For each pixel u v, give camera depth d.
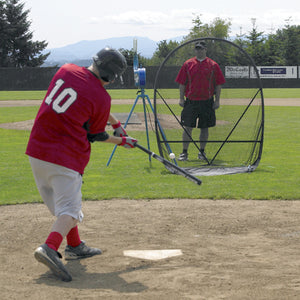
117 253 4.65
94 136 4.24
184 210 6.30
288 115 20.62
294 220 5.80
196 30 37.31
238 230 5.41
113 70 4.09
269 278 3.87
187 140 9.48
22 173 8.97
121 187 7.68
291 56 63.59
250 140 9.56
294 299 3.43
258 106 9.69
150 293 3.58
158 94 9.70
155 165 9.70
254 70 9.69
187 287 3.69
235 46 9.27
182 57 9.85
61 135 3.94
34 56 76.06
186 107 9.41
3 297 3.52
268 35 64.25
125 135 4.78
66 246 4.56
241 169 9.00
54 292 3.62
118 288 3.71
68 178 3.98
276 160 10.15
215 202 6.73
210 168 9.12
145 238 5.14
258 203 6.66
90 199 6.94
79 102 3.91
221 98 9.79
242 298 3.45
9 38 73.00
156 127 9.29
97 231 5.41
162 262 4.36
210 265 4.24
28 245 4.93
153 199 6.93
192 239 5.09
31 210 6.38
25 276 4.02
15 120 19.19
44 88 48.50
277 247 4.78
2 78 47.75
